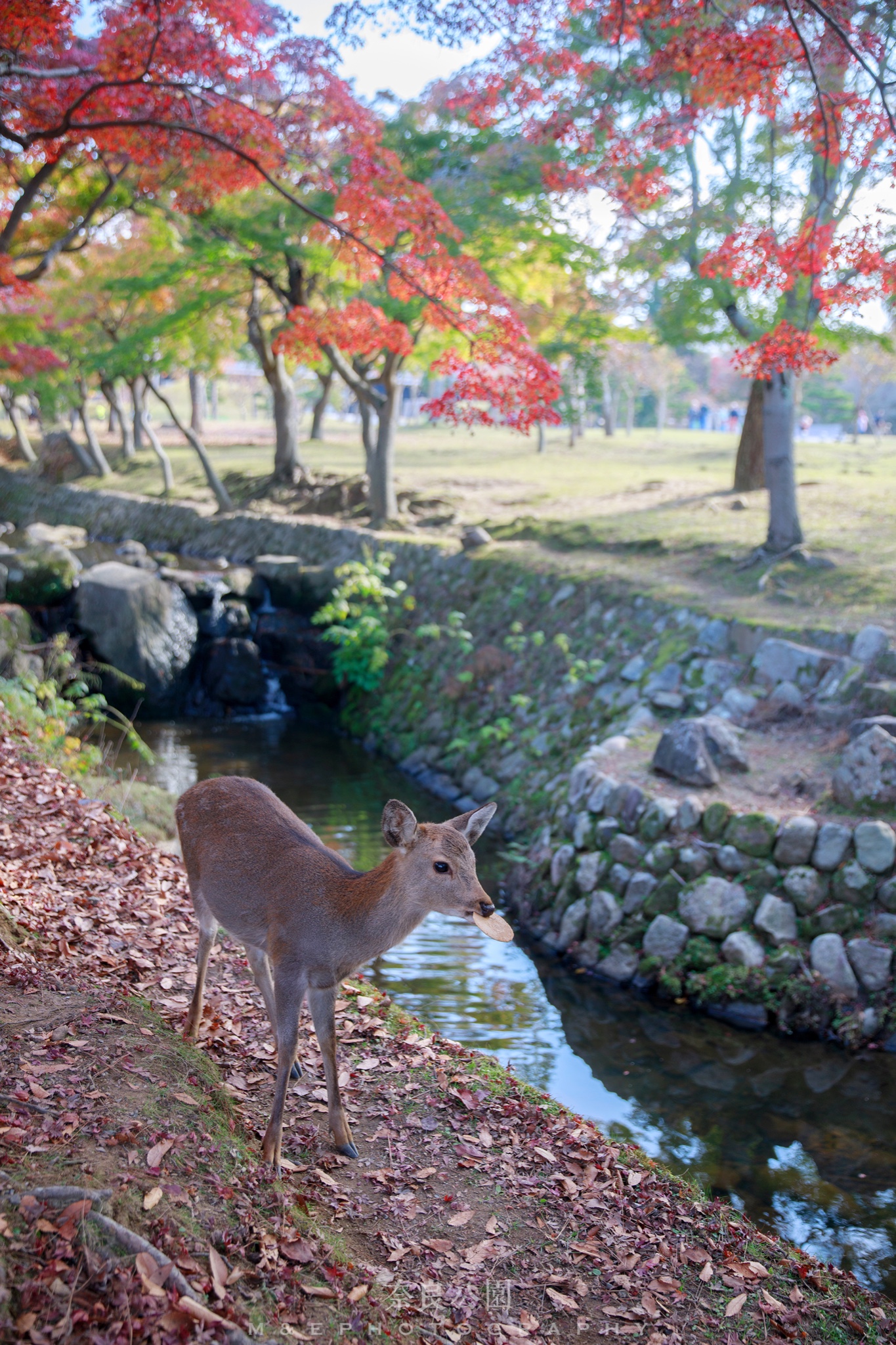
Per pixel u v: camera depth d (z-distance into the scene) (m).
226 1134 4.43
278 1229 3.96
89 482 41.34
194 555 28.45
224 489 32.44
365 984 6.98
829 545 16.44
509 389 9.67
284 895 4.70
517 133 14.16
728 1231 4.92
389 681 18.98
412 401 66.56
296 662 20.97
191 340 29.69
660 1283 4.38
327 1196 4.55
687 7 8.75
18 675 15.62
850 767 9.98
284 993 4.62
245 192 21.83
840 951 9.12
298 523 25.72
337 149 10.77
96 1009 5.04
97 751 12.48
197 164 11.41
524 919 11.12
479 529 20.94
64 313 27.23
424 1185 4.80
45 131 10.36
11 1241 3.32
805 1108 7.74
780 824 9.76
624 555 18.45
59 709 12.52
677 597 15.19
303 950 4.63
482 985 9.66
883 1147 7.23
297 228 21.11
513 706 15.90
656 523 20.11
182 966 6.23
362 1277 3.96
